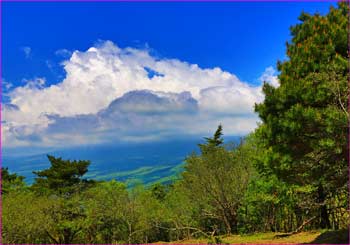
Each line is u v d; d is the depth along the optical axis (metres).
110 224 43.53
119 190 43.00
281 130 14.24
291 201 26.58
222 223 36.34
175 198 37.91
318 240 18.38
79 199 44.09
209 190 32.97
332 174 15.12
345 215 26.36
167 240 42.88
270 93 14.83
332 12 15.10
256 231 34.50
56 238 45.19
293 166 15.20
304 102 13.91
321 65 13.85
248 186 31.44
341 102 13.35
